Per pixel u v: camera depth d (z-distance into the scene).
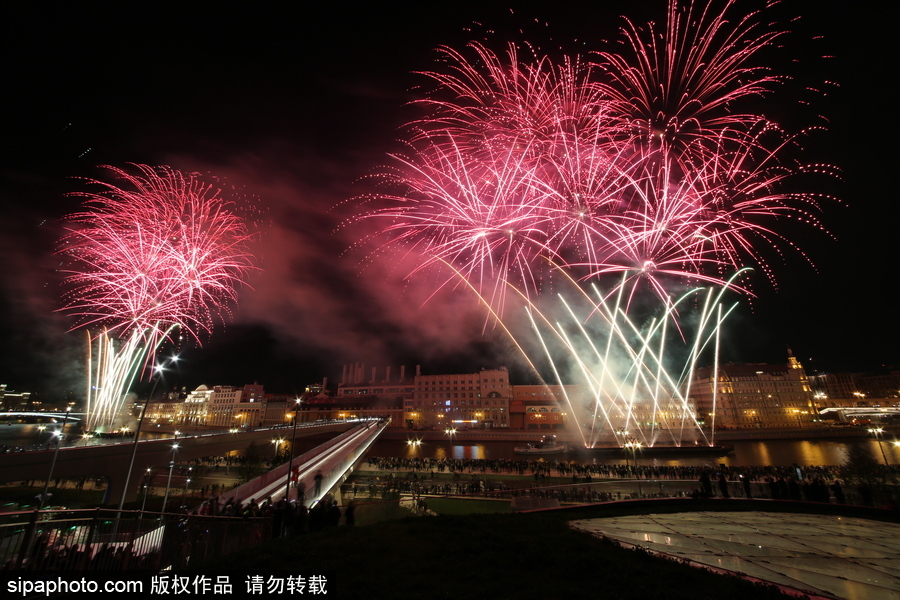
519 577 9.75
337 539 12.89
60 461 36.66
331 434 119.12
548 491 25.73
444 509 34.38
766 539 15.09
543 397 144.62
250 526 15.75
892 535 15.78
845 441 95.12
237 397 168.12
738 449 90.31
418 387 149.62
